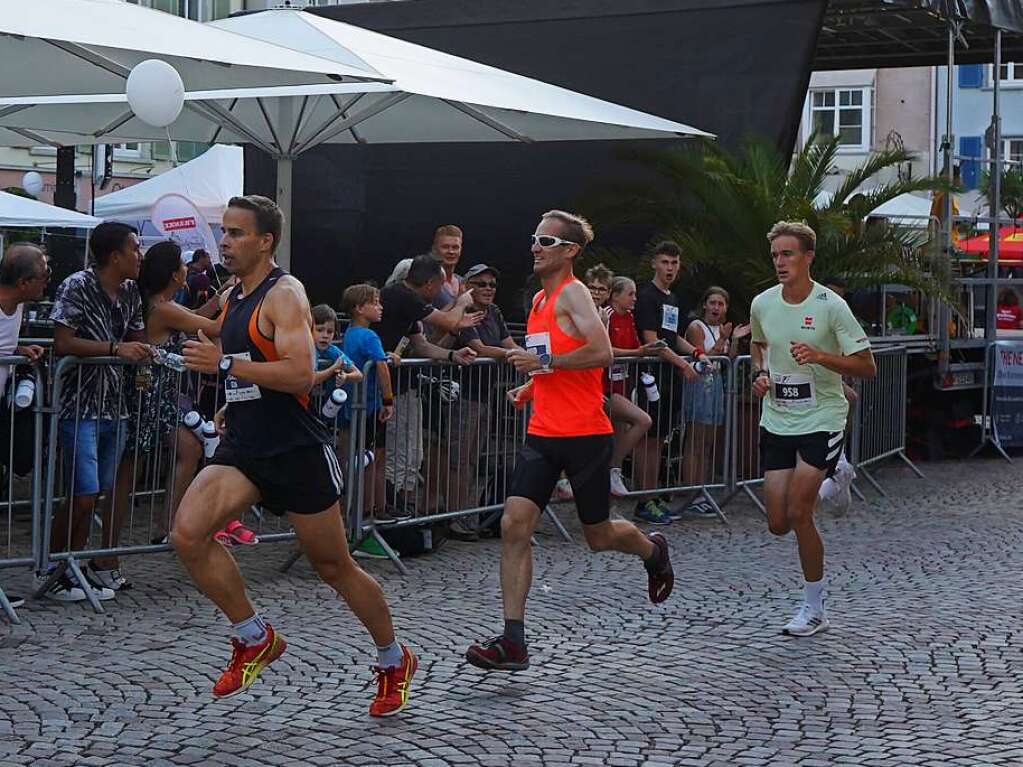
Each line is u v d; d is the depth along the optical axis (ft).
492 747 16.39
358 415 26.55
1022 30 48.11
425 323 29.96
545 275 19.58
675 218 42.22
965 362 47.47
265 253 16.62
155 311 24.12
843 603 24.82
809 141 42.80
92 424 23.70
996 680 19.80
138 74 22.97
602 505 20.10
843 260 41.19
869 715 18.03
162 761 15.65
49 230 57.41
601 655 20.92
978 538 31.89
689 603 24.58
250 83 26.99
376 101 33.35
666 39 42.78
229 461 16.56
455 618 23.00
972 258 50.65
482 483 30.37
